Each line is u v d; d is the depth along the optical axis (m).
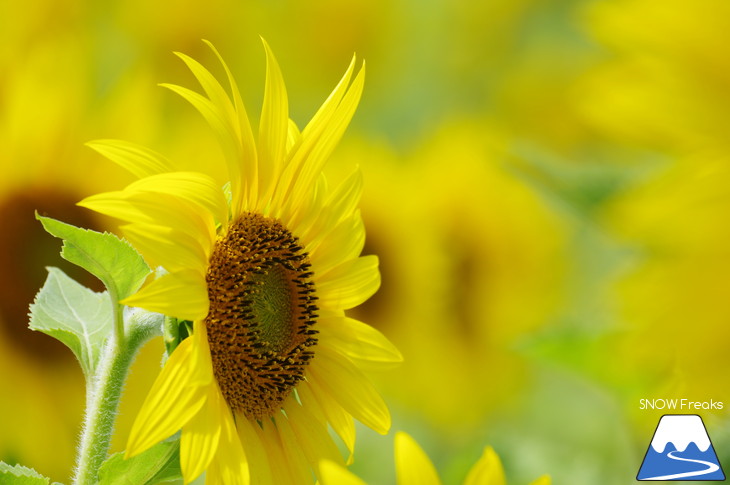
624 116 1.15
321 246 1.16
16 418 1.34
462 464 1.36
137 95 1.34
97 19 1.37
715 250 1.13
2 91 1.32
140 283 1.11
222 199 1.10
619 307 1.14
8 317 1.34
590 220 1.12
